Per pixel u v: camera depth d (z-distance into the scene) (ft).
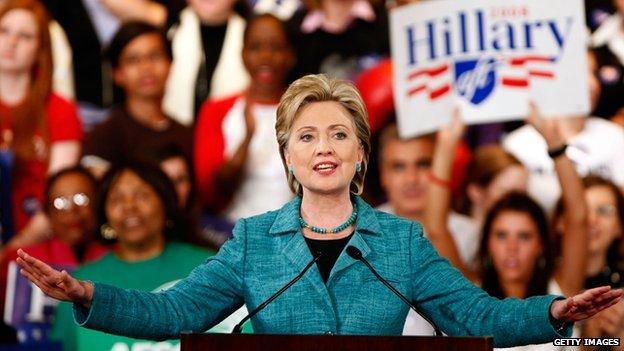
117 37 55.62
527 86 48.88
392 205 53.21
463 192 52.60
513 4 48.88
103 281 45.88
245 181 54.13
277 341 21.99
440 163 52.13
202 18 55.52
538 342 23.95
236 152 54.19
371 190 53.57
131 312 23.84
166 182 47.34
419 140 52.70
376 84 54.08
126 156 54.75
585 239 50.39
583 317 23.38
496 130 53.06
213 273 25.11
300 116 25.22
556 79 48.70
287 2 55.77
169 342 44.37
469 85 49.44
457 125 50.16
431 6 50.06
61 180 53.16
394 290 24.38
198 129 54.85
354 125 25.38
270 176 54.19
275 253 25.18
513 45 48.96
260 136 54.49
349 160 24.84
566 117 53.11
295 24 55.47
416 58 50.60
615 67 53.57
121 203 46.55
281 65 55.06
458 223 52.31
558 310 23.31
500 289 49.44
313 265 24.66
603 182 51.42
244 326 43.57
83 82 55.67
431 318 25.16
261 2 55.77
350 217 25.54
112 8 55.83
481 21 49.19
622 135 53.06
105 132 55.16
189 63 55.62
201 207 53.78
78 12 55.83
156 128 55.06
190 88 55.47
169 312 24.35
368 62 54.75
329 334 22.18
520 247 49.11
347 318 24.39
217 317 25.12
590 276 50.78
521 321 23.84
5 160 54.19
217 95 55.26
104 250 52.90
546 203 52.06
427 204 52.47
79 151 55.21
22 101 55.11
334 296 24.58
